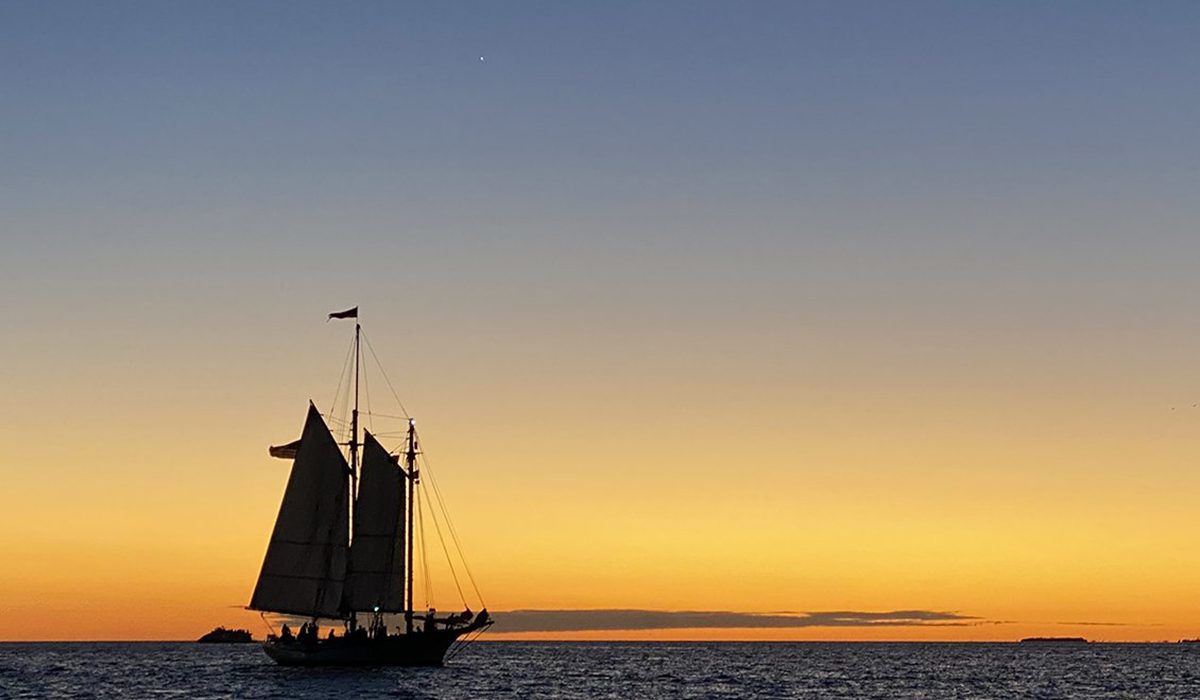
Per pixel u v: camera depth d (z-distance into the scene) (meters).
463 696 155.75
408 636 171.75
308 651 176.38
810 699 176.62
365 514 169.62
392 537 170.38
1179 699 183.25
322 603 167.12
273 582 165.25
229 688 164.00
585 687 191.88
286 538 166.12
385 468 170.25
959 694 191.75
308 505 167.25
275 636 181.25
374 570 169.88
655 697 174.62
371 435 170.12
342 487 168.88
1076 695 191.25
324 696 150.88
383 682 168.62
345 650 173.00
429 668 173.50
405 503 171.50
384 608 170.38
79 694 171.88
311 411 167.62
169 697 156.25
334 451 168.75
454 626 173.62
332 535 168.00
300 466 167.12
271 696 151.00
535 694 167.75
